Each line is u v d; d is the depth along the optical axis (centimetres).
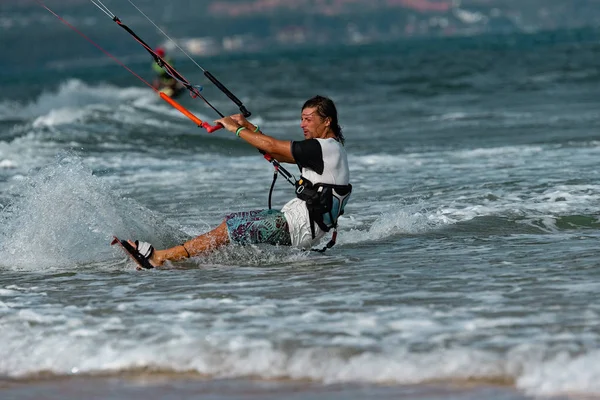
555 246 2412
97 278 2216
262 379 1418
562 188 3366
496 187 3509
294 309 1794
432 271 2131
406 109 9150
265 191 3828
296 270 2214
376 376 1398
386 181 3900
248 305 1844
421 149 5338
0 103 11631
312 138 2316
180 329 1661
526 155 4666
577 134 5641
